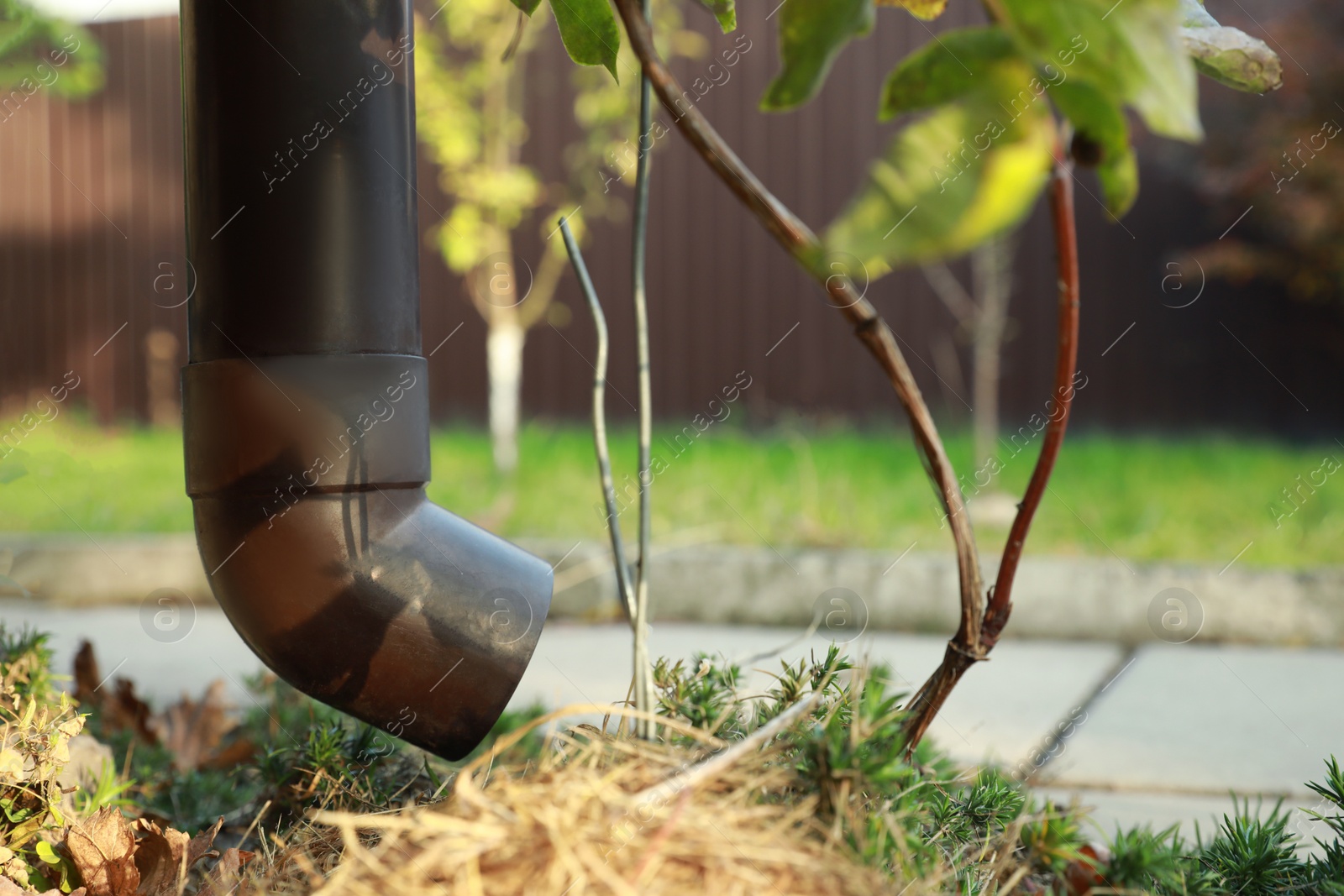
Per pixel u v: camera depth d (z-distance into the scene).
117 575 4.49
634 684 1.23
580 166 6.46
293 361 1.23
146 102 7.63
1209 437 6.31
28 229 7.81
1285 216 5.97
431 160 6.54
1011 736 2.53
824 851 0.90
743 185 0.84
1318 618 3.65
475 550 1.33
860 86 6.66
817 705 1.15
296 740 1.64
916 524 4.49
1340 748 2.43
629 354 7.02
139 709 2.21
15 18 3.90
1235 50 1.05
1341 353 6.34
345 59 1.24
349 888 0.86
